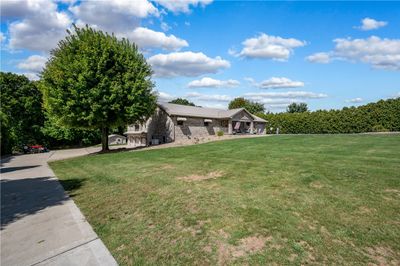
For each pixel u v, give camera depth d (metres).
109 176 9.98
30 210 6.46
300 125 41.28
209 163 11.07
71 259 3.83
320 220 4.36
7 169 16.08
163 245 4.00
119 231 4.70
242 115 36.66
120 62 21.86
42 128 42.22
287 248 3.58
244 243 3.82
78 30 22.19
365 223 4.16
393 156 9.89
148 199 6.39
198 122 31.77
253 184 6.90
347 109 35.75
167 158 13.99
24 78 43.09
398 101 30.16
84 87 19.83
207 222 4.67
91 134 48.72
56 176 11.62
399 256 3.26
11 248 4.31
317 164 8.98
